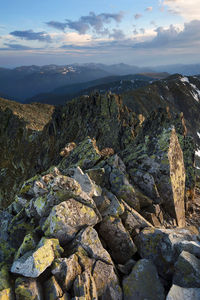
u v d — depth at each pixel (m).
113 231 9.90
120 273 8.91
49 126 58.38
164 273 8.74
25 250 8.27
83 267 7.99
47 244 7.84
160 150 15.03
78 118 50.75
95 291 7.50
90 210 9.38
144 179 14.23
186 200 17.97
